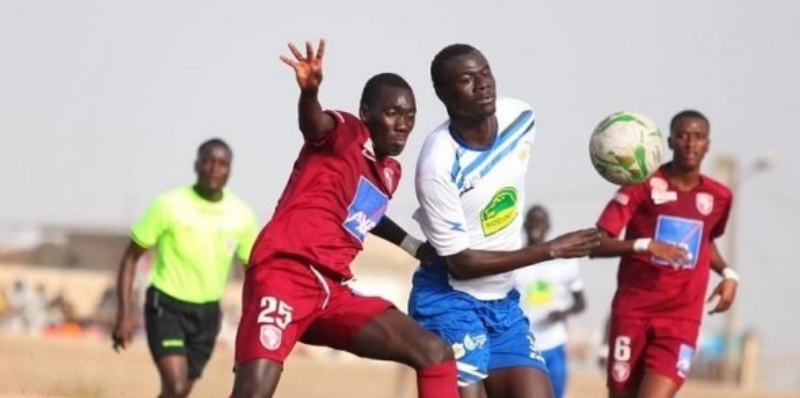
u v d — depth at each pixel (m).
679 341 30.14
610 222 30.12
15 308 103.62
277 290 22.14
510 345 24.62
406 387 78.44
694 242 30.23
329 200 22.39
